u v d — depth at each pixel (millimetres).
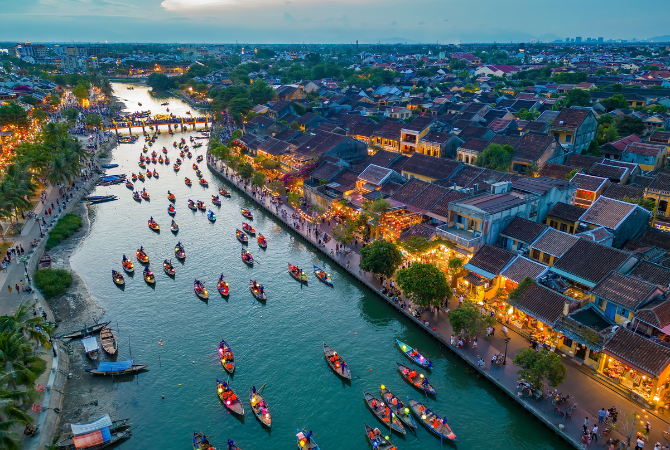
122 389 64125
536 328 70375
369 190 117062
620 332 59188
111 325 78312
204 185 157750
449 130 169375
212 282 92938
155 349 72438
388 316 82000
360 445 55625
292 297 87688
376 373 67500
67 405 60750
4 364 54312
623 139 148875
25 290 82375
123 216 128625
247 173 152750
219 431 57531
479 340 70562
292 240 113500
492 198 91812
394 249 85312
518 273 74375
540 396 58375
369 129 181000
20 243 102438
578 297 68750
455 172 118812
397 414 59125
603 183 105625
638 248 82875
